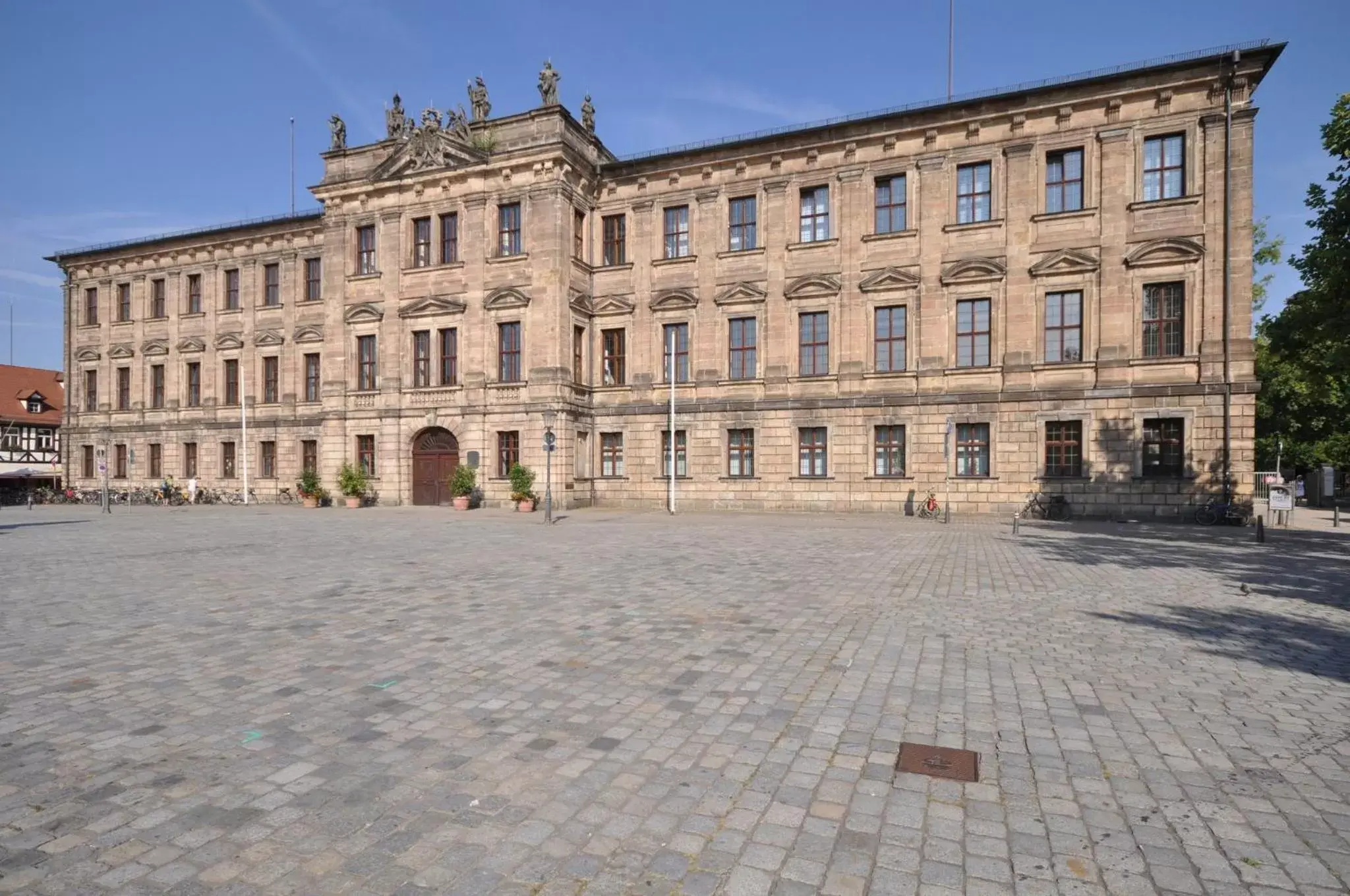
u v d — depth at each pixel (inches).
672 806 176.4
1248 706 247.4
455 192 1454.2
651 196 1419.8
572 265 1400.1
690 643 330.0
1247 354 1063.6
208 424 1792.6
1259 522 795.4
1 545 759.1
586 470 1429.6
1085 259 1135.6
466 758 204.5
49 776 192.7
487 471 1413.6
